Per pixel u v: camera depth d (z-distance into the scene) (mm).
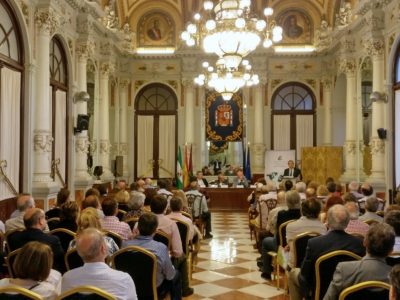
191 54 17266
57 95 11016
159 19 17828
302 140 17594
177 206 6129
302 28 17625
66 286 3002
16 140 9039
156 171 17734
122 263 3996
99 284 2982
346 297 2789
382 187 11539
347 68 14203
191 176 14750
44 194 9344
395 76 11359
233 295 5887
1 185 8430
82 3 11711
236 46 8664
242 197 14688
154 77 17672
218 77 10734
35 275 2795
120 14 17234
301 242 4773
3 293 2592
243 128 17859
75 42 11945
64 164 11391
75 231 5301
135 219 5996
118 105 17109
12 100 8883
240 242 9562
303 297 4410
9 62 8758
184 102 17641
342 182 14359
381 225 3127
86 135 12180
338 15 15047
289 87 17719
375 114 11766
